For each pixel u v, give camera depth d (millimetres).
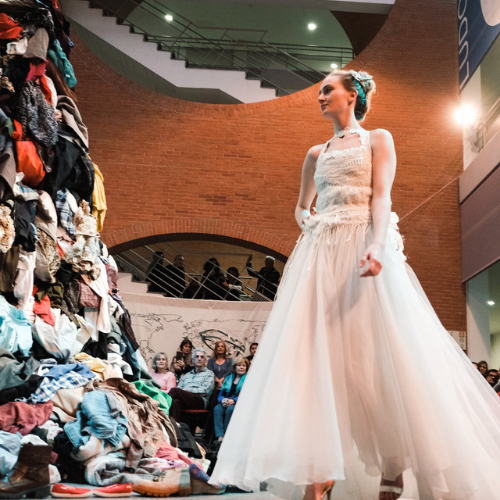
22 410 3322
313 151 2268
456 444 1648
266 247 11406
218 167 11648
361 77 2197
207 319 9820
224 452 1728
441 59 12023
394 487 1730
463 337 10961
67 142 4602
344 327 1841
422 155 11609
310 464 1595
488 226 10086
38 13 4258
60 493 2562
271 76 13023
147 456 3531
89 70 11844
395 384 1737
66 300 4680
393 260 1969
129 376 5379
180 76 12570
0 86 4012
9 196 3906
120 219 11383
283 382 1711
